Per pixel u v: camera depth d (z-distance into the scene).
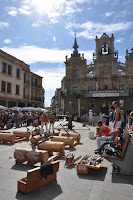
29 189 3.66
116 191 3.70
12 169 5.09
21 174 4.70
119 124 6.20
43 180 3.99
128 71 38.31
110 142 5.05
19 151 5.39
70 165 5.50
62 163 5.68
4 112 16.36
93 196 3.50
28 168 5.17
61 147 6.39
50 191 3.72
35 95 42.78
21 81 34.88
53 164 4.15
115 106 6.88
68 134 9.00
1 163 5.64
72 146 8.09
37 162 5.58
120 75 38.72
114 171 4.93
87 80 40.81
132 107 37.12
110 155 4.85
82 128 16.52
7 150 7.42
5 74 29.47
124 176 4.54
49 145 6.54
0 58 28.17
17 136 10.09
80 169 4.80
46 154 5.11
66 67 42.69
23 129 15.38
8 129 15.48
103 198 3.41
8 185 4.02
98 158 5.19
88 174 4.73
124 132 4.95
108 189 3.80
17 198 3.43
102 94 36.59
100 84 39.66
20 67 34.62
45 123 11.10
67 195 3.55
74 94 40.81
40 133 11.00
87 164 4.88
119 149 4.77
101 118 21.83
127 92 36.19
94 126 18.81
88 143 9.11
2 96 28.55
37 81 43.50
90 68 41.12
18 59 33.91
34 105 41.09
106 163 5.73
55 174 4.33
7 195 3.55
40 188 3.87
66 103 41.59
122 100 38.09
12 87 31.66
